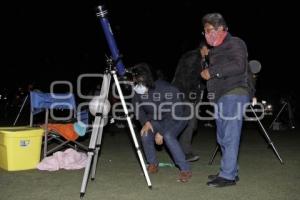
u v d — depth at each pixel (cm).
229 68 477
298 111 1820
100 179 548
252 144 905
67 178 552
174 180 543
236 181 534
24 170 602
